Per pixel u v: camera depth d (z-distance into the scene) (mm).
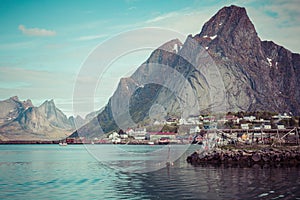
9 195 23359
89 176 32125
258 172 35406
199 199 20375
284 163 46469
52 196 22578
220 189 23641
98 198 21031
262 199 20406
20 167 46938
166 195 21375
